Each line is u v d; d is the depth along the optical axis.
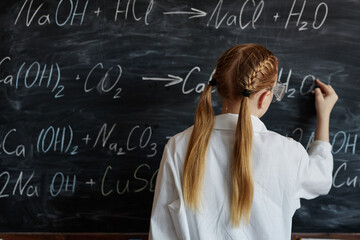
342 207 1.32
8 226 1.33
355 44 1.26
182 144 0.98
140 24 1.27
